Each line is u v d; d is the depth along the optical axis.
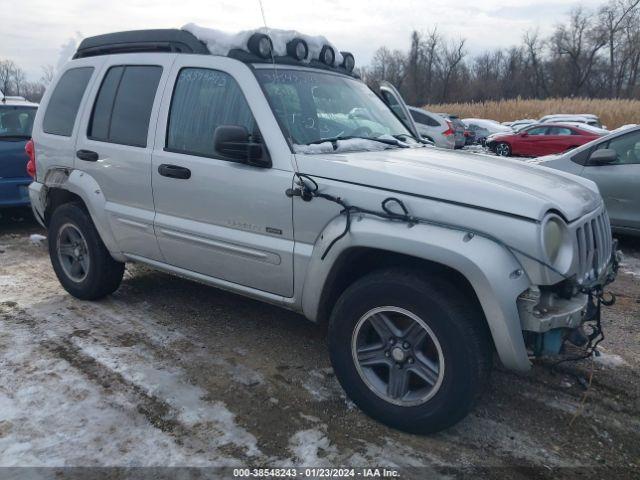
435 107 44.56
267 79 3.61
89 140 4.42
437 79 74.44
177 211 3.86
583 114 32.81
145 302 4.91
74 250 4.84
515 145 21.36
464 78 75.12
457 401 2.81
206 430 3.09
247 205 3.45
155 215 4.01
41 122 4.90
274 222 3.35
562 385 3.60
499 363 3.86
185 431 3.07
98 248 4.59
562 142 20.22
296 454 2.90
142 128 4.07
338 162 3.16
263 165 3.37
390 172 3.02
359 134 3.91
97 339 4.17
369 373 3.15
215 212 3.63
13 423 3.12
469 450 2.96
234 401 3.37
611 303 3.16
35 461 2.81
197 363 3.83
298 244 3.29
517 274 2.68
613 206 6.56
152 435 3.03
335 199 3.07
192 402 3.35
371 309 3.01
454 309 2.77
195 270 3.95
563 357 3.92
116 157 4.18
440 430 2.96
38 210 5.03
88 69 4.59
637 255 6.57
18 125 7.32
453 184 2.86
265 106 3.44
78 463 2.81
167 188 3.87
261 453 2.91
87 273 4.72
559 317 2.75
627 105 36.03
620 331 4.42
